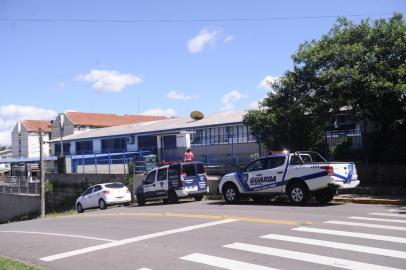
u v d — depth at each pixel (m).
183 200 24.33
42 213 29.62
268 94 21.95
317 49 20.20
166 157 35.75
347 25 20.53
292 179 16.77
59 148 53.78
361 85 18.05
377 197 17.14
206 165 31.11
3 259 10.41
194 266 8.39
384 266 7.56
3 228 18.89
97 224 15.75
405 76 17.72
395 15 19.44
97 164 40.09
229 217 14.20
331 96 19.50
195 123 36.59
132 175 30.73
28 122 81.88
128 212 19.30
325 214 13.77
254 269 7.89
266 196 18.41
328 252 8.77
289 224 12.20
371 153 20.44
